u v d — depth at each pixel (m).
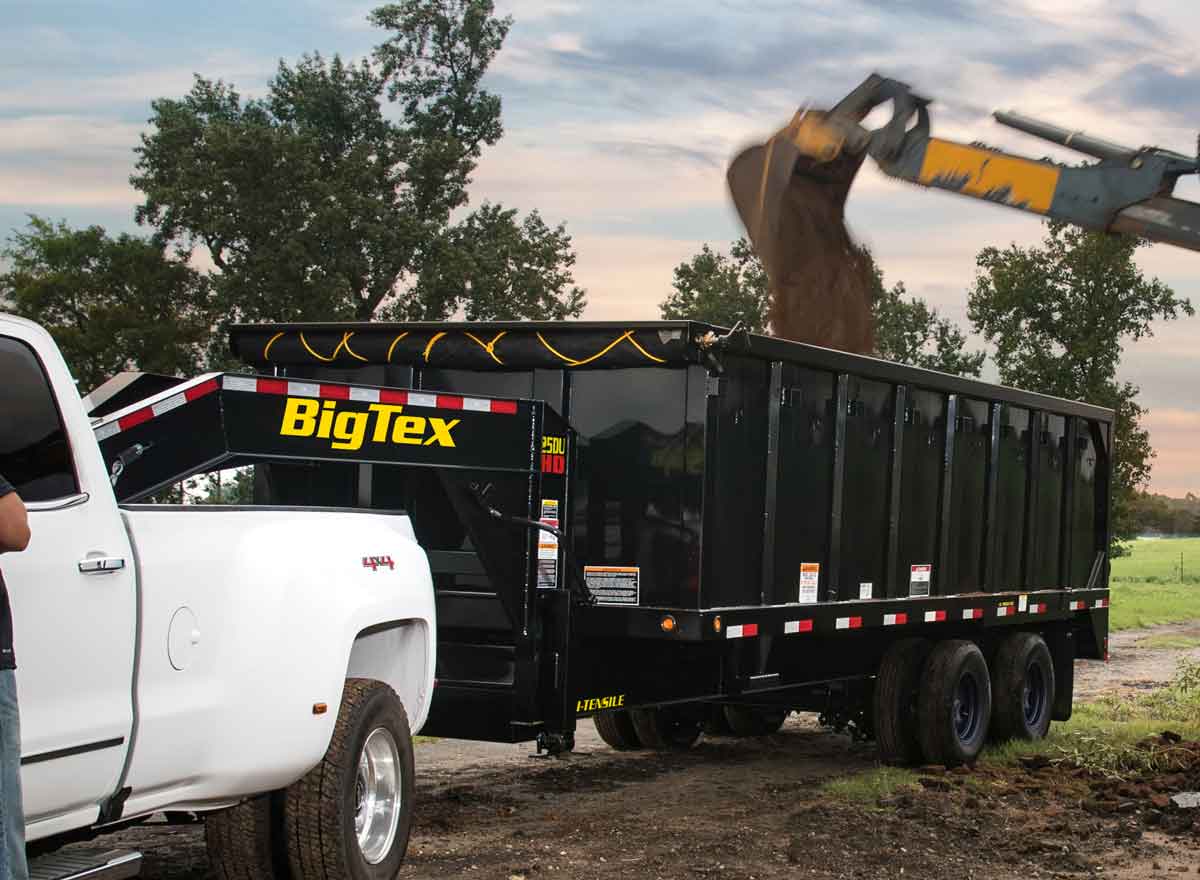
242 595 5.50
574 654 8.38
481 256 46.84
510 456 7.89
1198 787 9.84
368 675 6.84
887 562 10.57
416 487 8.68
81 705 4.71
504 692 8.16
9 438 4.64
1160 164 8.87
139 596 5.00
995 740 12.05
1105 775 10.43
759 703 11.20
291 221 44.56
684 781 10.30
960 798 9.49
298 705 5.65
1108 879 7.36
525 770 10.59
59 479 4.78
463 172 49.66
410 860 7.38
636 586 8.51
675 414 8.47
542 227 50.72
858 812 8.95
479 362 8.94
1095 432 14.02
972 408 11.74
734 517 8.74
